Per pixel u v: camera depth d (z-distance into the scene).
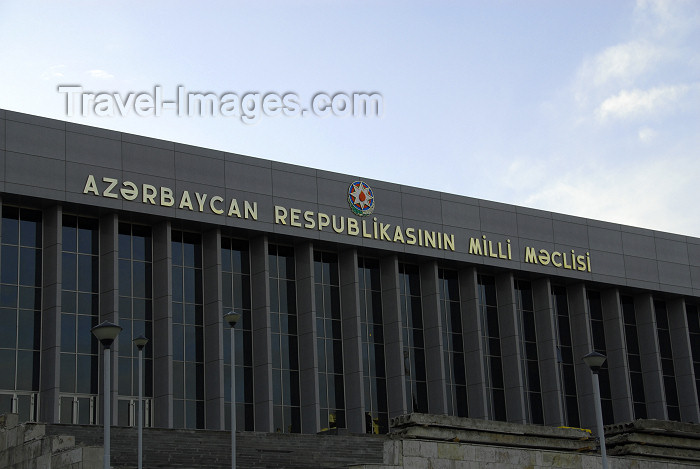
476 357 65.62
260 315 58.81
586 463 36.69
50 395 51.22
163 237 56.53
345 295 62.59
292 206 60.53
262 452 42.84
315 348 59.78
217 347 56.56
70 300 53.94
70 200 53.53
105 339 27.45
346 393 61.22
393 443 33.38
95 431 42.28
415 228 64.88
